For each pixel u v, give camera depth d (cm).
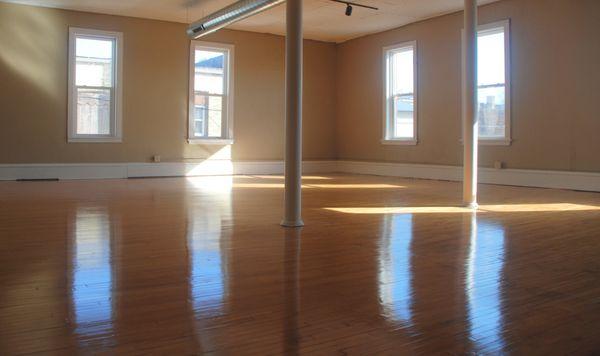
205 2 970
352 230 485
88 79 1050
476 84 651
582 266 353
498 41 941
